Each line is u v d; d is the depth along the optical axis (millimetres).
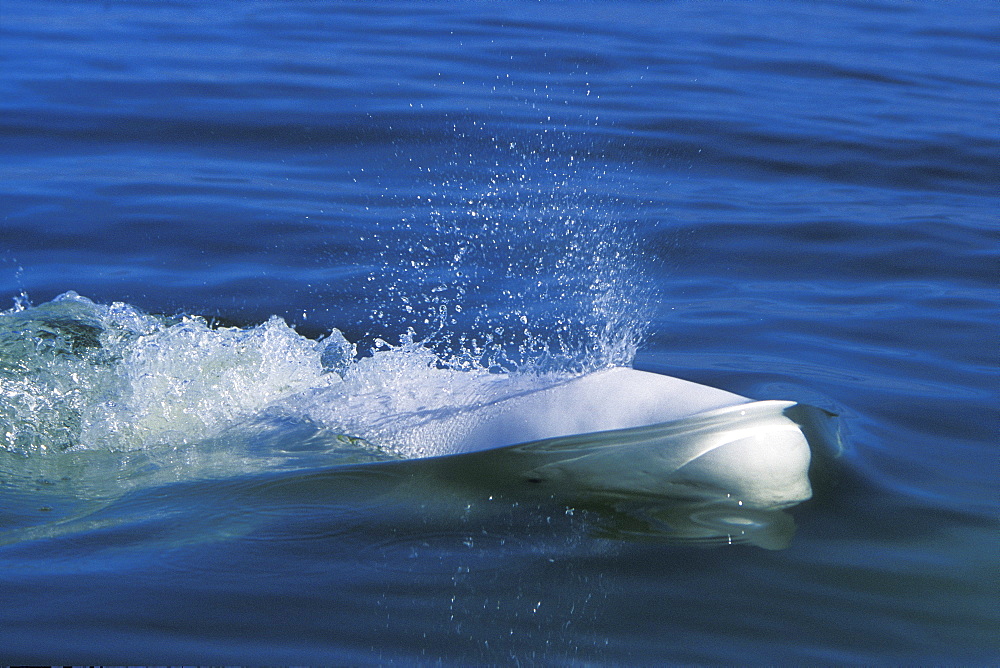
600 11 28672
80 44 23016
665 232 13555
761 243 13219
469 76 21078
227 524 6984
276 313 11219
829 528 6719
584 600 6070
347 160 16281
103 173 15367
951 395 8922
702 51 24266
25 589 6215
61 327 9891
